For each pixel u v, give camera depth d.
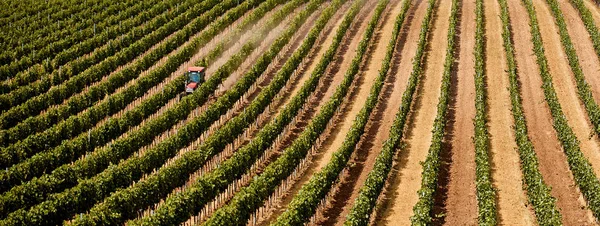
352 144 52.31
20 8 91.88
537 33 81.38
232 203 41.59
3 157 50.06
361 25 91.12
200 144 55.97
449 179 50.69
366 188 43.59
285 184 48.69
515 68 72.38
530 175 46.91
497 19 92.62
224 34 86.69
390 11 97.31
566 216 45.00
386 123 61.94
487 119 62.22
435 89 70.25
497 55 79.75
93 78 68.81
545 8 96.62
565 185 49.44
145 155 49.19
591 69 74.12
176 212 41.34
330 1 102.00
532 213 45.50
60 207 41.94
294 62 71.94
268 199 46.31
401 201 47.12
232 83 71.38
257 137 52.34
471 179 50.66
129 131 57.97
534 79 72.12
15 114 58.91
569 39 78.75
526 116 62.72
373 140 58.25
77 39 81.44
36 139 52.53
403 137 58.59
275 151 56.03
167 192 46.28
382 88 70.38
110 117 60.53
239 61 73.19
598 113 57.28
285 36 80.31
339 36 81.62
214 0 96.81
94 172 48.91
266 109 64.25
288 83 71.19
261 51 81.62
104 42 81.62
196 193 43.09
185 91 65.81
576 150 50.41
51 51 76.94
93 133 53.53
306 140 52.31
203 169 51.59
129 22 87.56
